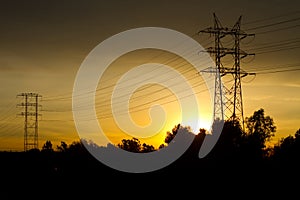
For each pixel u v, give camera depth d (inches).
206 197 2279.8
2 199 2603.3
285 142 2824.8
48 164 4252.0
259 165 2427.4
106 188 2888.8
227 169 2427.4
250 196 2160.4
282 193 2138.3
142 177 2812.5
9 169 4192.9
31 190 3065.9
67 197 2625.5
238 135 2529.5
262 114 2893.7
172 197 2385.6
